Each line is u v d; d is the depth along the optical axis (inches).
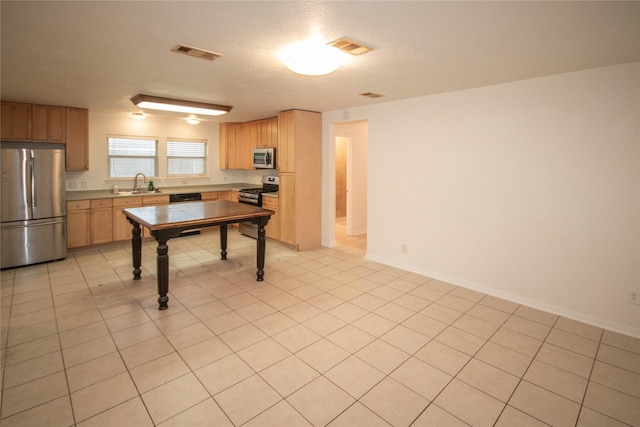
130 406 78.4
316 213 221.0
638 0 66.5
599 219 116.4
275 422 74.1
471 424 74.3
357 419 75.3
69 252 203.8
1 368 91.3
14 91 156.5
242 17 76.5
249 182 291.3
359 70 116.8
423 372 92.2
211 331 112.7
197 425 73.0
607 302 116.6
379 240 189.2
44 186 179.0
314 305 133.5
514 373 92.1
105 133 227.6
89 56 105.0
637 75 106.5
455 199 153.8
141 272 167.8
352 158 255.1
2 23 80.8
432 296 143.1
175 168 263.4
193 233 257.9
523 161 132.0
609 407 79.7
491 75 122.7
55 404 78.5
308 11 73.0
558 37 86.3
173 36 88.4
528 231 132.8
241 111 212.1
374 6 70.3
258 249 157.8
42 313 124.0
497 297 142.4
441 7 70.3
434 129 158.4
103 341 105.7
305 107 196.5
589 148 116.7
